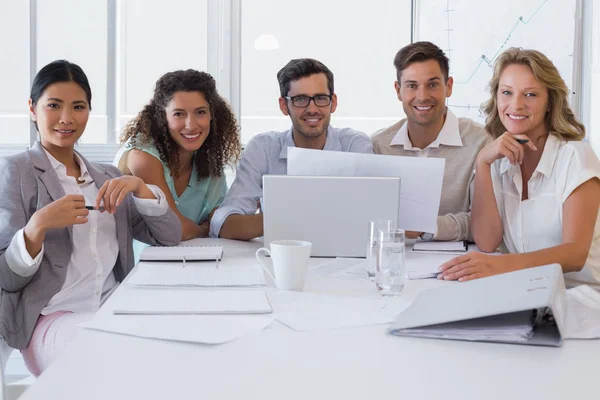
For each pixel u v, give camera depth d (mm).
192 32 3639
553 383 817
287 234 1699
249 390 787
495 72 1929
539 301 932
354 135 2451
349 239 1693
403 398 766
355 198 1671
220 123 2443
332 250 1701
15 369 2783
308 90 2260
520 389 796
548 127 1845
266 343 978
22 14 3559
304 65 2264
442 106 2336
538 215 1806
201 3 3619
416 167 1694
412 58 2289
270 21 3668
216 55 3641
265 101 3721
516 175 1855
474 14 3492
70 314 1721
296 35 3680
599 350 944
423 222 1729
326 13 3666
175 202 2396
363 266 1588
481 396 772
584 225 1660
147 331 1021
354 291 1331
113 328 1036
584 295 1212
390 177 1657
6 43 3561
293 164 1788
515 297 973
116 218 1925
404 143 2434
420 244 1896
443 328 1002
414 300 1199
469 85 3529
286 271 1322
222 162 2467
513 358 911
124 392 778
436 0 3547
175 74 2307
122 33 3627
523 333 958
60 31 3596
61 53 3609
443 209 2389
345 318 1110
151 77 3664
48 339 1626
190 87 2271
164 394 772
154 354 922
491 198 1869
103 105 3660
